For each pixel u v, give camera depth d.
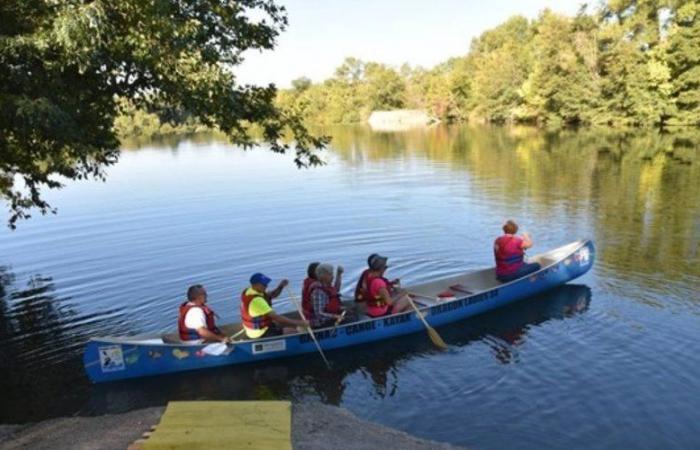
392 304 8.52
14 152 9.45
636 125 44.06
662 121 42.16
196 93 7.50
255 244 13.83
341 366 7.61
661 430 5.73
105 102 8.27
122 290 10.96
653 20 44.12
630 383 6.65
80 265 12.80
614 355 7.35
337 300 8.22
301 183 23.83
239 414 5.01
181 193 22.38
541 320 8.69
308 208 18.14
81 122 7.83
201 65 7.39
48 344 8.62
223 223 16.39
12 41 5.97
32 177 10.91
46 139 8.02
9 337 8.95
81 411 6.66
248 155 37.88
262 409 5.12
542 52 54.88
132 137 63.03
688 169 22.08
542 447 5.56
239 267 12.05
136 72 7.67
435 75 91.25
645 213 15.31
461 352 7.81
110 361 7.25
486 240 13.41
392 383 7.05
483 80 67.38
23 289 11.32
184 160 36.03
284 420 4.91
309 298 8.09
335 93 102.25
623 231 13.58
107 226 16.77
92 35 6.08
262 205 19.05
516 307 9.30
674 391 6.43
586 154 28.84
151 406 6.73
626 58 42.22
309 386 7.10
